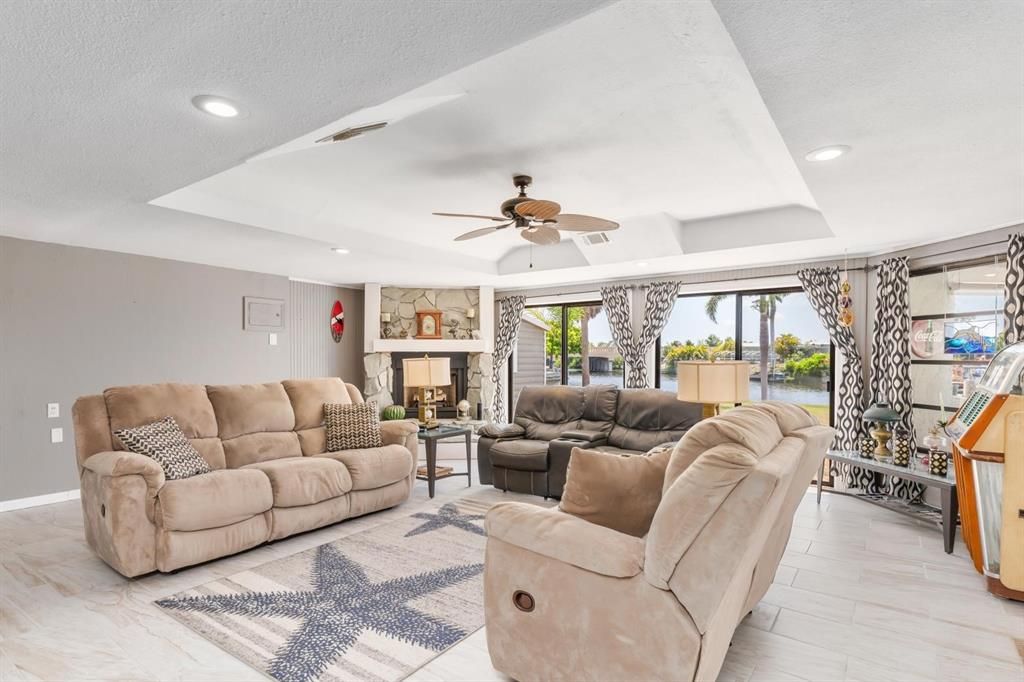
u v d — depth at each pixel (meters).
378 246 5.33
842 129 2.31
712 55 2.26
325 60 1.76
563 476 4.73
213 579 3.10
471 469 6.22
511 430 5.40
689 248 5.36
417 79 1.92
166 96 2.01
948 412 4.67
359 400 5.13
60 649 2.36
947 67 1.78
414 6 1.47
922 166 2.77
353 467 4.12
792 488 2.14
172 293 5.55
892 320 4.99
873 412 4.55
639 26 2.05
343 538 3.79
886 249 5.09
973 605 2.83
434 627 2.56
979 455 3.03
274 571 3.21
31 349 4.59
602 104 2.75
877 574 3.24
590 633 1.88
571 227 3.88
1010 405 3.01
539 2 1.46
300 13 1.50
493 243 6.29
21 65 1.77
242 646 2.39
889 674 2.21
